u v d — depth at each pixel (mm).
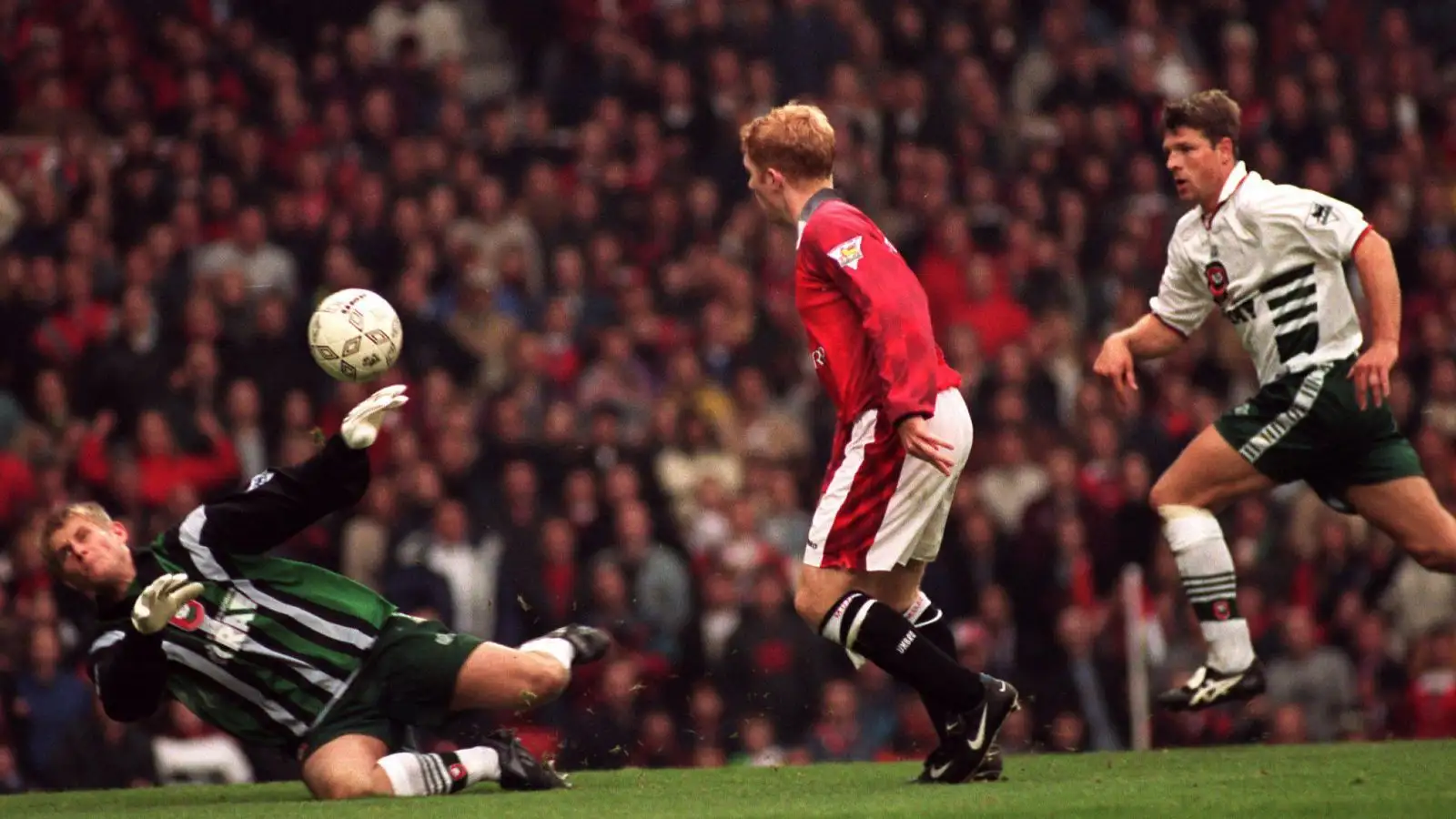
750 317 49625
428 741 35094
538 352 46625
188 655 19984
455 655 20469
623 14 57875
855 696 37344
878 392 18047
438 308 48500
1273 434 22141
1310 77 60062
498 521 40062
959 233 52125
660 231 51938
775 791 18859
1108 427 45125
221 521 19859
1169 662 39188
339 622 20344
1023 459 44875
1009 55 60312
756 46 57062
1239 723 38094
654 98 54969
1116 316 51562
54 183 49375
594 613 38594
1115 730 38656
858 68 58281
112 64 52656
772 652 37281
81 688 35594
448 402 44188
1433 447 44719
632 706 37031
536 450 42188
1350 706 38938
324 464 19719
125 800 21359
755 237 52344
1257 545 42906
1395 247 54438
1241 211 21828
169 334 44781
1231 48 61500
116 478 41312
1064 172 55938
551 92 56375
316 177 49625
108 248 48562
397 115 53438
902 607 19438
